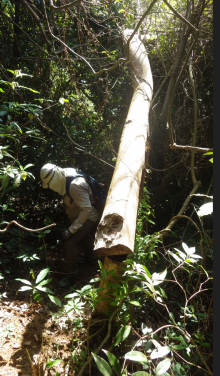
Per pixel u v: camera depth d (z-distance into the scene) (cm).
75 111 500
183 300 323
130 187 217
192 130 465
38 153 478
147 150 319
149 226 497
